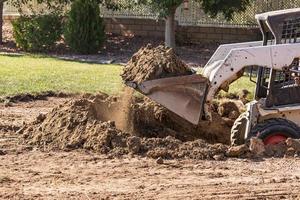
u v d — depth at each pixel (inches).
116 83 898.7
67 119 583.5
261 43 637.3
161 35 1397.6
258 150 547.8
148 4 1241.4
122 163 519.2
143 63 595.2
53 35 1294.3
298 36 580.1
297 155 547.5
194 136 639.8
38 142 571.5
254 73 918.4
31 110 744.3
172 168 510.3
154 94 580.4
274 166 521.7
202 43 1366.9
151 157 535.8
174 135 628.7
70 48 1298.0
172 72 588.7
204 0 1222.3
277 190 464.1
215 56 633.0
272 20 576.4
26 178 478.0
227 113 679.7
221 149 545.0
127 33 1412.4
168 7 1219.9
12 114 718.5
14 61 1106.7
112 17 1419.8
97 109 624.1
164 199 438.6
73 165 512.7
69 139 565.3
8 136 599.2
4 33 1429.6
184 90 579.2
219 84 576.1
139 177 485.7
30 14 1402.6
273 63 569.0
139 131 629.9
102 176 486.6
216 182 478.3
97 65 1104.2
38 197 435.2
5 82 882.1
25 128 610.2
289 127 562.3
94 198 436.1
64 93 834.2
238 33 1360.7
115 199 436.1
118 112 635.5
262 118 574.2
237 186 470.9
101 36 1275.8
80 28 1264.8
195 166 516.4
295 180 487.8
